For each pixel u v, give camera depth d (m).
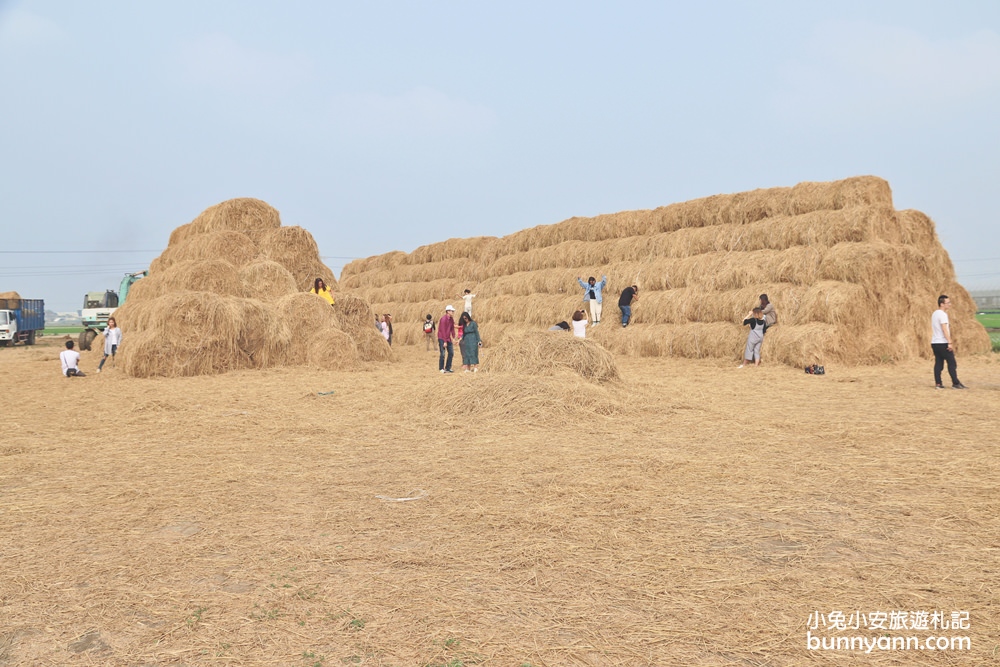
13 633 3.56
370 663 3.23
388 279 39.97
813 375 16.88
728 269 21.95
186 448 8.29
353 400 12.83
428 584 4.12
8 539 4.99
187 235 30.27
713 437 8.58
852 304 18.83
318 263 28.50
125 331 27.08
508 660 3.23
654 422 9.64
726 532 4.96
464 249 36.66
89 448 8.31
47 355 29.67
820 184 22.02
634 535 4.93
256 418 10.62
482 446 8.21
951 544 4.67
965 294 23.28
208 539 4.96
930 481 6.27
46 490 6.33
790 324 19.58
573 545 4.74
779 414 10.35
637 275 25.00
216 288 23.16
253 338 20.62
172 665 3.23
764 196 23.00
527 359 11.79
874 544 4.69
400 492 6.21
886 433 8.62
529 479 6.59
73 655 3.33
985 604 3.75
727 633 3.47
